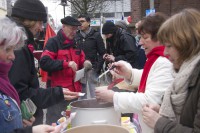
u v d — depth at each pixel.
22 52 1.99
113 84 2.54
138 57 4.80
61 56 3.55
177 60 1.52
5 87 1.61
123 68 2.50
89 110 1.73
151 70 1.94
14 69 1.94
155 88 1.85
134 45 4.68
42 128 1.53
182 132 1.40
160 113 1.60
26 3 2.17
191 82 1.43
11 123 1.52
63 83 3.49
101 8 17.14
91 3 16.47
